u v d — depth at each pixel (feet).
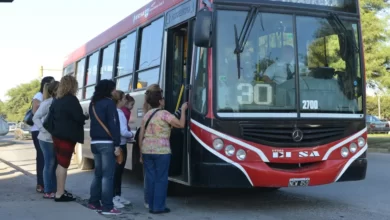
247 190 31.04
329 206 25.85
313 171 22.20
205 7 22.24
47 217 21.42
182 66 25.80
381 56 78.79
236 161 21.45
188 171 22.67
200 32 20.89
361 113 24.00
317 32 23.61
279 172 21.65
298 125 22.36
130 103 25.98
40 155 28.76
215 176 21.42
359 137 23.79
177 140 24.61
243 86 22.03
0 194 28.07
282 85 22.53
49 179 26.53
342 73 23.86
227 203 26.61
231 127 21.59
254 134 21.74
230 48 22.15
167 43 26.40
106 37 38.34
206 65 22.02
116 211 23.06
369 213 23.99
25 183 33.58
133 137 26.96
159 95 23.18
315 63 23.31
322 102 23.04
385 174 40.47
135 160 29.55
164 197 23.53
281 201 27.32
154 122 22.88
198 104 22.29
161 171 23.24
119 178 25.20
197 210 24.62
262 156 21.67
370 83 82.28
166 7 27.09
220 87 21.76
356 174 23.48
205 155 21.66
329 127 22.98
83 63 45.06
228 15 22.27
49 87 25.88
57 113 24.11
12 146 91.09
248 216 23.20
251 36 22.45
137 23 31.71
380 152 67.41
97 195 23.81
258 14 22.72
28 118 28.43
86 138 41.22
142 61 30.40
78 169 44.34
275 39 22.84
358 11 24.85
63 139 24.41
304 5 23.54
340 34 24.09
